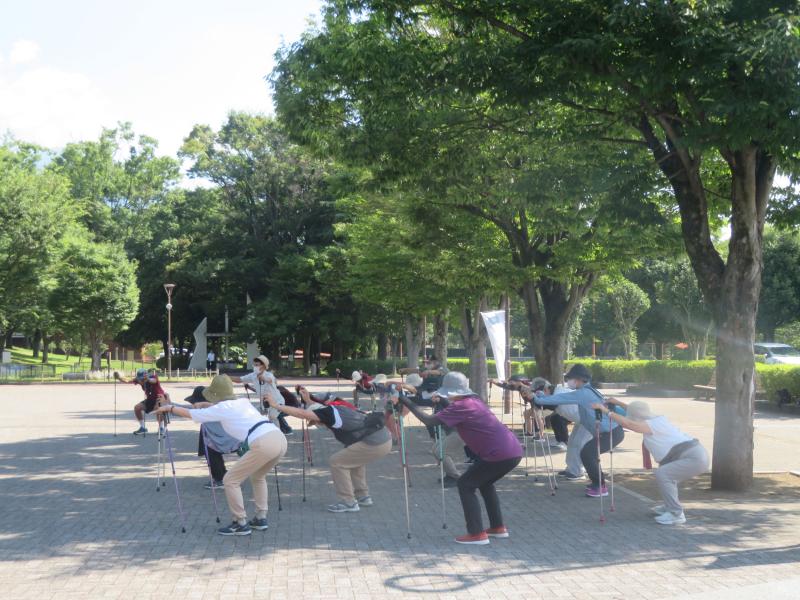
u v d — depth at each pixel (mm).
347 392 32562
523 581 6711
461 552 7707
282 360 66250
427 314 31000
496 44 11383
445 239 19109
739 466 11281
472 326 27766
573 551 7742
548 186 13477
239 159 60562
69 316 52719
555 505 10180
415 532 8609
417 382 14539
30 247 47719
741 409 11312
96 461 14133
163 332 68500
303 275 55812
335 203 27703
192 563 7285
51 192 51125
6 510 9750
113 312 52500
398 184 14289
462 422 8047
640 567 7148
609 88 11344
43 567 7152
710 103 9984
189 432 19141
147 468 13297
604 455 15047
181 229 66625
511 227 18516
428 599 6219
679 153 11531
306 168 58500
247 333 58281
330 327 58094
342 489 9672
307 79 13211
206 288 63125
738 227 11352
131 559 7426
